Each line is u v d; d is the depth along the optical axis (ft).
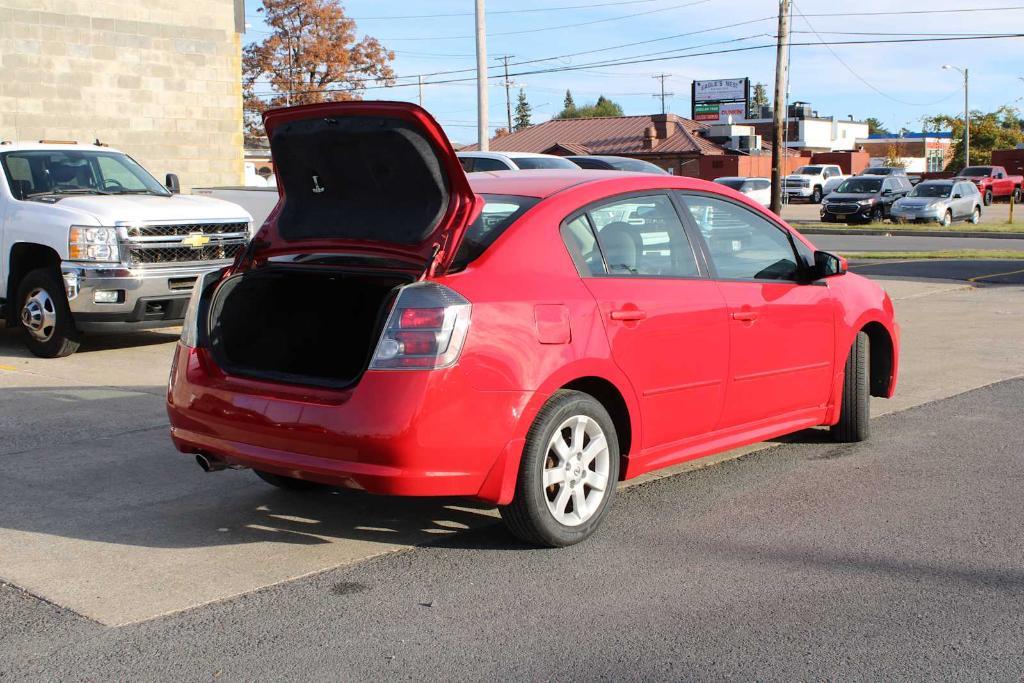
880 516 17.62
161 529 16.92
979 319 42.22
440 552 15.92
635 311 16.55
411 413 14.11
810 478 19.90
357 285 17.87
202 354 16.34
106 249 32.30
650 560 15.56
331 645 12.68
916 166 286.87
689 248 18.16
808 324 20.11
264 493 18.93
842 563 15.44
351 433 14.26
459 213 15.10
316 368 17.48
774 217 20.07
